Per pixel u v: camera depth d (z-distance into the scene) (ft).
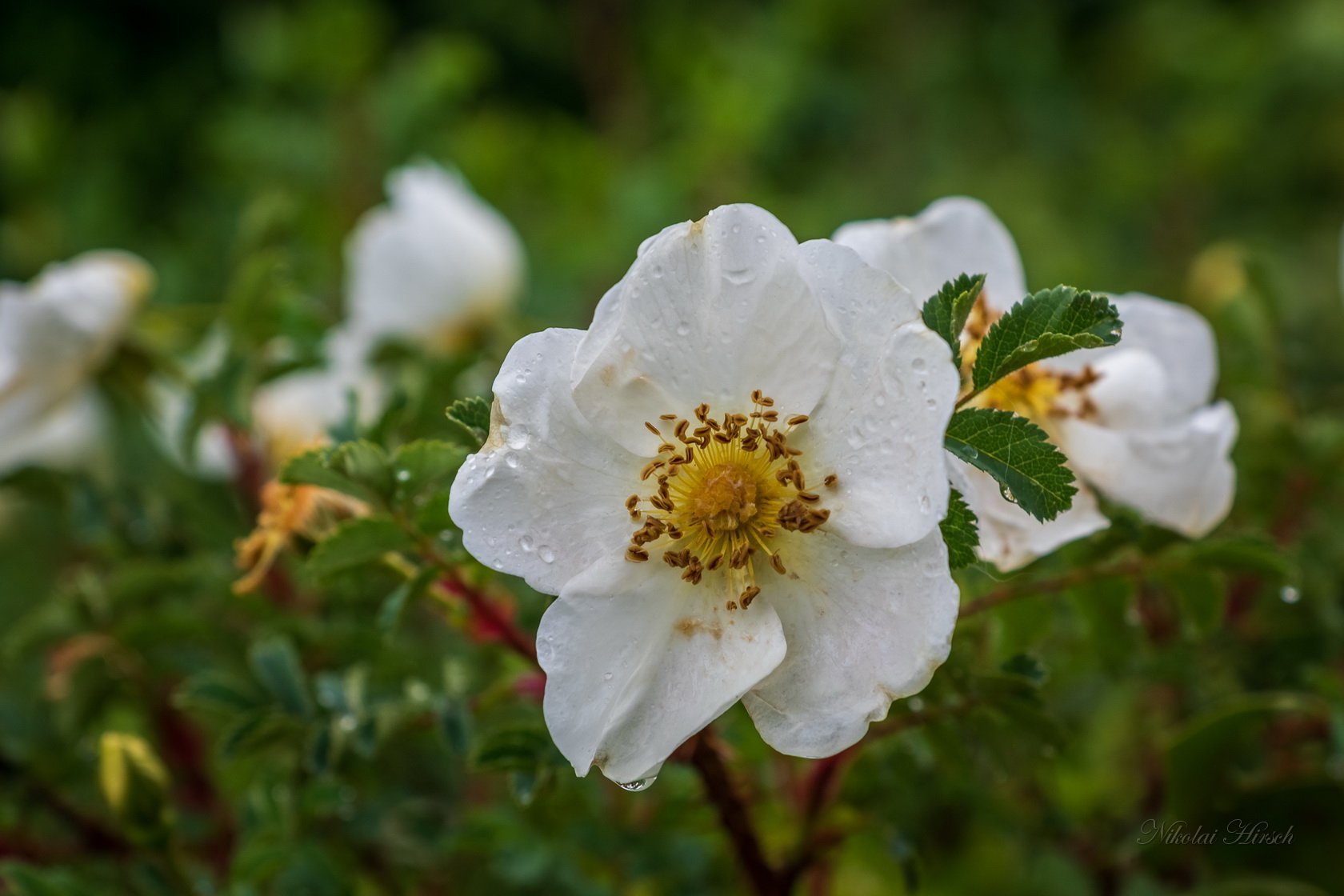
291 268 1.62
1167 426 1.23
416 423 1.39
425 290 1.72
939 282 1.22
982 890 1.51
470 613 1.24
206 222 2.58
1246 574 1.25
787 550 1.11
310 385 1.61
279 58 2.38
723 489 1.11
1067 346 1.08
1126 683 1.40
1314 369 1.77
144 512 1.54
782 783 1.33
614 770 1.09
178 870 1.32
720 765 1.19
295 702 1.30
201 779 1.49
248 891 1.31
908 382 1.07
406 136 2.35
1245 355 1.48
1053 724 1.20
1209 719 1.30
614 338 1.11
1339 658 1.46
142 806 1.30
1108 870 1.42
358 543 1.19
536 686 1.24
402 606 1.20
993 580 1.25
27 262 2.41
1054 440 1.22
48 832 1.46
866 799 1.34
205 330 1.59
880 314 1.09
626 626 1.11
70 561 1.82
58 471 1.53
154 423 1.58
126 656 1.44
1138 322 1.26
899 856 1.27
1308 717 1.40
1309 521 1.46
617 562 1.11
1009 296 1.22
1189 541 1.23
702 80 2.38
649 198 2.22
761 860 1.22
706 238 1.11
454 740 1.27
